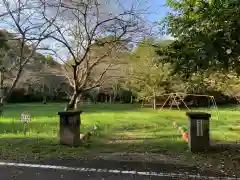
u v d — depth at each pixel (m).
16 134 10.45
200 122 7.29
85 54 8.03
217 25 5.18
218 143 8.74
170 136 10.44
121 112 20.95
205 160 6.45
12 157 6.60
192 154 7.01
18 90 29.28
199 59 4.93
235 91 21.25
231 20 4.92
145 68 21.14
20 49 7.53
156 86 23.81
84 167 5.88
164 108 25.34
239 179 5.14
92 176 5.31
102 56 8.61
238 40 4.99
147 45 8.72
